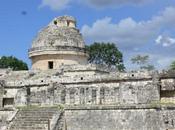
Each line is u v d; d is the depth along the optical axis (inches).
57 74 3238.2
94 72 3189.0
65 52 3474.4
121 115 2551.7
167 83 2610.7
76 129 2672.2
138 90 2669.8
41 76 3255.4
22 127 2657.5
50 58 3489.2
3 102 3110.2
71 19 3671.3
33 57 3585.1
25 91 3014.3
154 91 2608.3
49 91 2928.2
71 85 2888.8
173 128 2410.2
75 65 3250.5
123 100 2714.1
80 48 3553.2
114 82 2760.8
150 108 2466.8
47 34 3555.6
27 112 2783.0
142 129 2470.5
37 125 2635.3
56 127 2596.0
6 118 2901.1
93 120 2630.4
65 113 2723.9
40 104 2955.2
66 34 3553.2
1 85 3100.4
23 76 3348.9
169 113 2428.6
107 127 2581.2
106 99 2770.7
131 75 2714.1
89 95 2822.3
